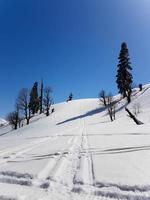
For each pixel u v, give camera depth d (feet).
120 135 47.60
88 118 185.68
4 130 225.76
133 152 26.25
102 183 15.03
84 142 37.81
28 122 212.84
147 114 146.61
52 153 27.04
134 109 169.17
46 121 206.69
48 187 14.90
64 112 241.96
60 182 15.78
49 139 47.44
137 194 13.20
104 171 17.98
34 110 255.50
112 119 156.97
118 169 18.51
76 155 25.61
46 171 18.52
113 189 14.05
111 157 23.73
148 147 29.22
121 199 12.88
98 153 26.53
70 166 20.24
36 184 15.56
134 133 50.47
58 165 20.47
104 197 13.19
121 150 27.96
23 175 17.51
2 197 13.34
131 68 195.83
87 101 300.61
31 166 20.34
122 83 194.49
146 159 22.15
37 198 13.10
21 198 13.05
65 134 57.82
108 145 32.76
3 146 39.93
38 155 26.35
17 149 32.76
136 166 19.38
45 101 236.84
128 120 129.08
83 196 13.35
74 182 15.62
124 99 217.15
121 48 196.75
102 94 234.79
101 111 213.05
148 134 47.09
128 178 15.90
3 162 23.24
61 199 12.94
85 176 16.84
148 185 14.30
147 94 201.05
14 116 209.46
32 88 259.19
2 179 16.85
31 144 39.04
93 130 66.28
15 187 15.07
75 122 164.04
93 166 19.83
